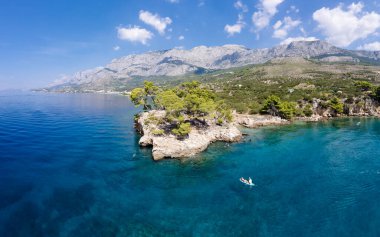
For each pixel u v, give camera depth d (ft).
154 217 122.42
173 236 109.09
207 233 111.04
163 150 206.49
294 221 119.14
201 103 278.46
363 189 148.46
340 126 333.01
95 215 123.13
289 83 618.03
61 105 638.94
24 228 111.96
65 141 251.60
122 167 184.85
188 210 128.57
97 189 149.48
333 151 220.43
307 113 400.06
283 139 266.36
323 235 109.50
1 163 185.88
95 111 511.81
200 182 160.86
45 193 142.61
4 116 409.69
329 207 130.21
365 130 304.71
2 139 253.44
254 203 135.03
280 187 152.87
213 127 271.90
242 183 158.92
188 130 225.35
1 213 122.01
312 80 642.63
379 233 110.11
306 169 180.34
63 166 183.73
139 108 573.33
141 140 235.20
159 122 264.72
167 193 146.10
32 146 230.89
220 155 214.28
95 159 200.23
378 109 424.05
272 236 109.19
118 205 132.46
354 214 123.85
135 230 112.57
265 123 346.54
